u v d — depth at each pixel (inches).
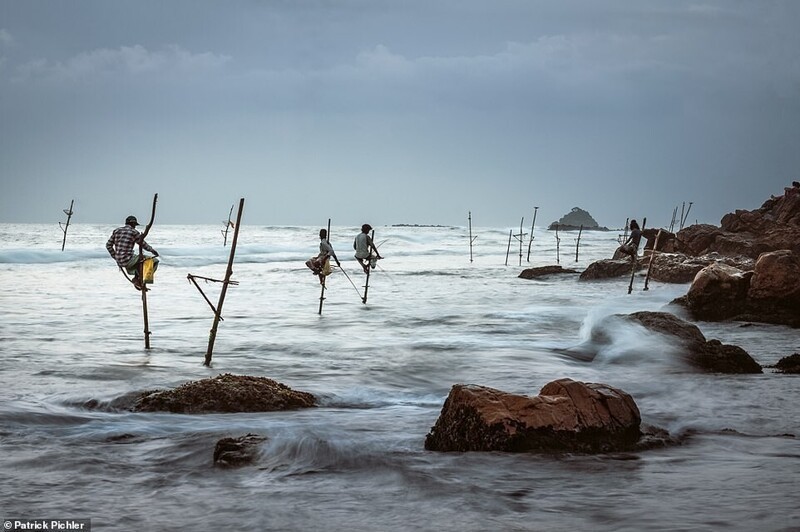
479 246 3250.5
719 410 393.7
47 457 286.0
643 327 609.6
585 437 302.8
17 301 986.7
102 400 394.9
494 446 296.0
